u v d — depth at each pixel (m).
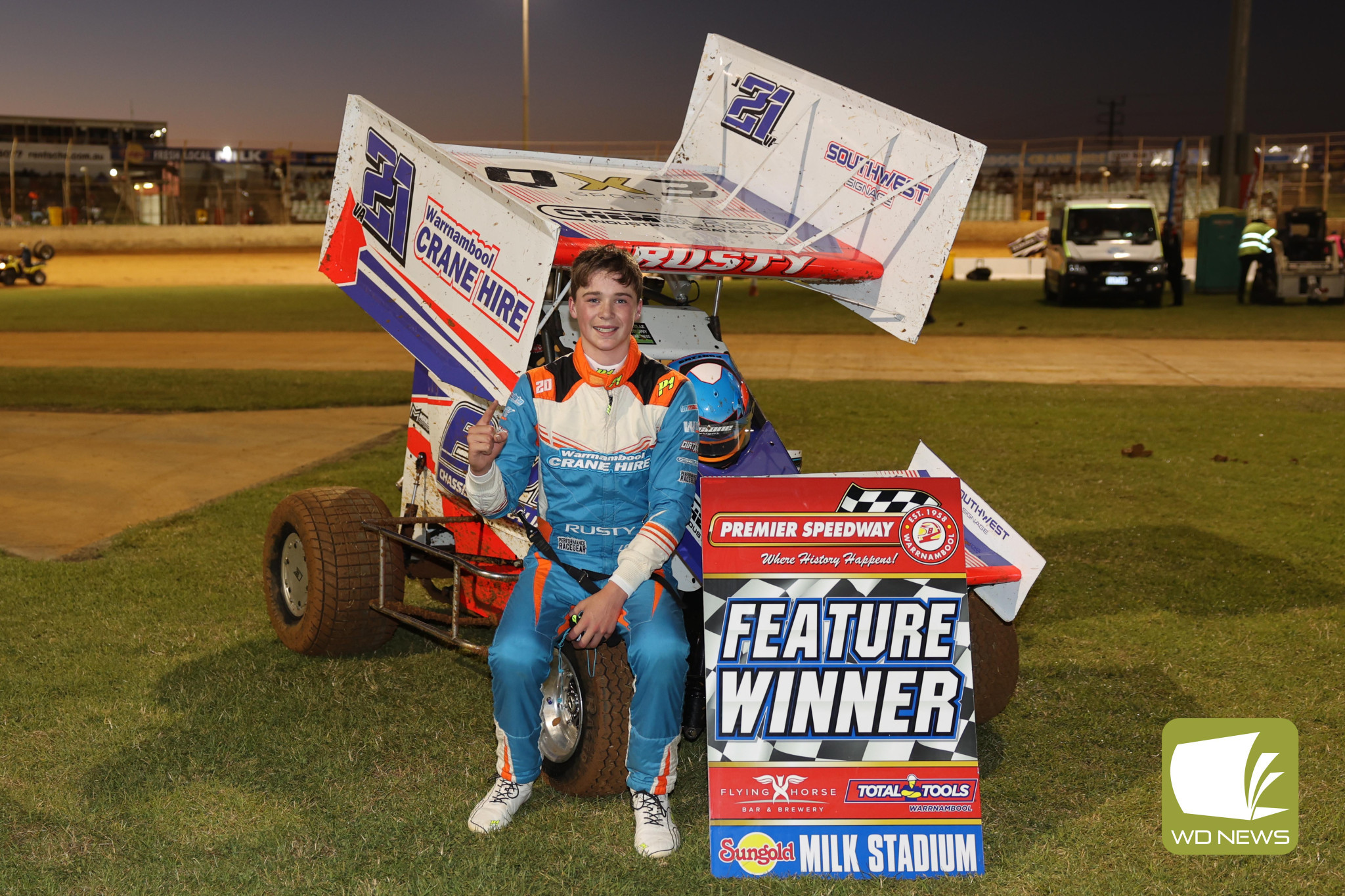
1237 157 30.95
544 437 3.35
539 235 3.48
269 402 12.35
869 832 3.22
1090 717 4.32
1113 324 21.98
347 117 4.62
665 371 3.35
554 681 3.73
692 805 3.67
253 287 35.75
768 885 3.15
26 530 6.98
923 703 3.26
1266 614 5.55
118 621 5.29
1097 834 3.44
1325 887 3.16
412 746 4.00
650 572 3.23
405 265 4.27
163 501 7.80
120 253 50.91
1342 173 48.59
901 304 4.51
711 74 5.21
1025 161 55.88
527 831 3.43
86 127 66.31
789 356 17.14
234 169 65.38
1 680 4.53
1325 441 10.18
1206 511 7.60
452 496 4.60
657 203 4.59
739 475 3.94
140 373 14.61
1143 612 5.59
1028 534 7.03
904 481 3.30
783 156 4.93
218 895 3.05
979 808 3.23
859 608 3.28
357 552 4.62
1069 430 10.72
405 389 13.43
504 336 3.66
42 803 3.54
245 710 4.27
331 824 3.43
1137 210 25.91
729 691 3.25
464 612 4.73
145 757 3.86
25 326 21.92
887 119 4.53
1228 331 20.50
